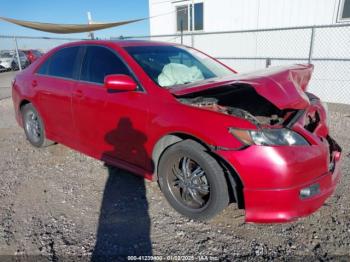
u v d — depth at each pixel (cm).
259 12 870
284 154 225
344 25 671
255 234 254
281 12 833
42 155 434
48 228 265
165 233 258
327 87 813
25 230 262
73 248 240
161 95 284
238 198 249
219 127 242
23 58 1891
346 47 756
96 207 297
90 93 337
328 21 767
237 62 957
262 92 234
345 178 342
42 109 415
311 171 233
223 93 320
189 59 377
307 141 239
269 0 844
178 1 1025
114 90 315
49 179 358
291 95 244
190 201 279
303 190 232
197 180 267
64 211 291
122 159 326
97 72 344
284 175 224
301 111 265
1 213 288
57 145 471
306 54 821
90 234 257
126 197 315
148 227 266
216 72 379
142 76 302
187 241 247
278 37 858
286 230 258
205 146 254
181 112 264
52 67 409
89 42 369
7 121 662
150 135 284
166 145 287
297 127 242
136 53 332
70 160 412
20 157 430
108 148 334
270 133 231
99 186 338
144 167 306
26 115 459
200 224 269
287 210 230
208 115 252
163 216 282
